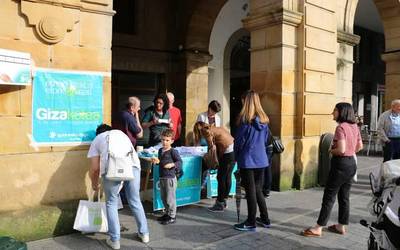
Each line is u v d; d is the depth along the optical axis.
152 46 12.34
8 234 4.46
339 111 5.05
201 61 12.58
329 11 8.34
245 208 6.29
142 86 12.63
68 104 4.96
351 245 4.82
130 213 5.85
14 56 4.39
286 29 7.65
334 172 4.98
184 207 6.33
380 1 11.42
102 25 5.20
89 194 5.17
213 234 5.06
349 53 9.55
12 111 4.59
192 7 12.05
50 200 4.88
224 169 6.09
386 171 3.83
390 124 7.85
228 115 14.51
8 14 4.53
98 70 5.20
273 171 7.66
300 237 5.05
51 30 4.75
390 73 11.67
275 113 7.77
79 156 5.07
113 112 12.02
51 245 4.54
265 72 7.95
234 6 13.80
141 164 6.25
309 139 7.98
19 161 4.64
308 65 7.88
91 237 4.82
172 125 7.34
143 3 12.11
